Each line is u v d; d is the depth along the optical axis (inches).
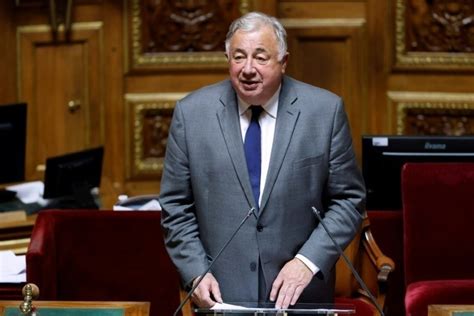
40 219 530.6
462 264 514.0
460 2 794.2
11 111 621.0
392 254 540.4
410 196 514.9
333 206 426.0
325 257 410.0
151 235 530.0
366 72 808.9
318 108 422.6
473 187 513.7
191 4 803.4
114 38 804.0
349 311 370.3
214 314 372.5
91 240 530.0
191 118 424.8
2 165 624.7
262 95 404.8
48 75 802.8
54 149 810.2
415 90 810.2
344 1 804.6
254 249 416.2
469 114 805.2
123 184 821.9
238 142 417.4
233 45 399.9
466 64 797.2
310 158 418.6
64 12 795.4
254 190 417.4
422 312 470.9
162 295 534.3
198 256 415.5
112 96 811.4
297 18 807.1
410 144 524.4
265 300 419.2
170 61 808.3
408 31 803.4
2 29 789.2
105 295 534.0
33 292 380.8
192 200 431.8
